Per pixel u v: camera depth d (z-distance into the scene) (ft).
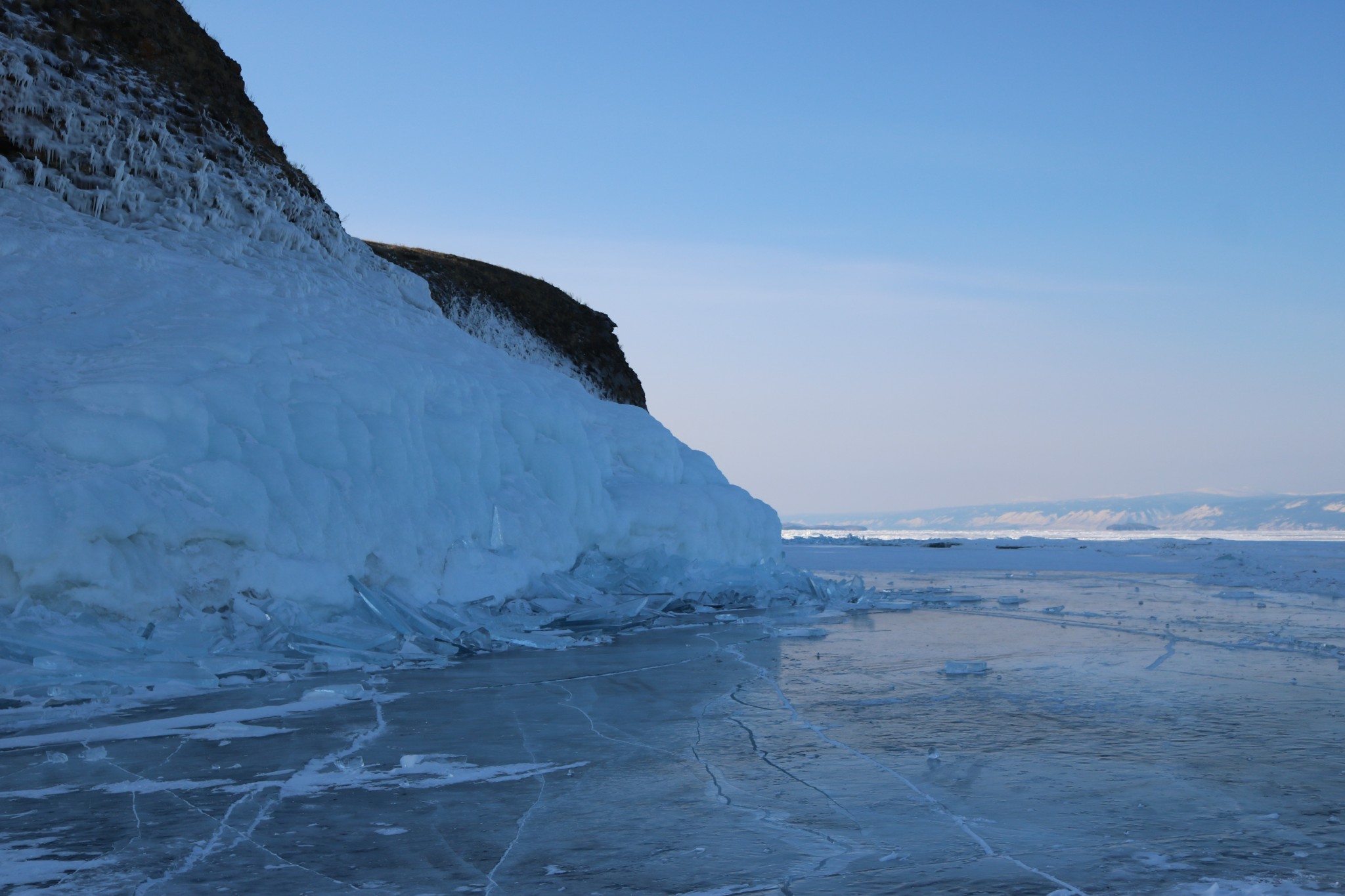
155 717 20.03
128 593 26.03
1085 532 538.06
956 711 20.71
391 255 103.09
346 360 37.78
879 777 15.05
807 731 18.69
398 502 35.83
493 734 18.49
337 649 28.30
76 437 27.43
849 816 12.91
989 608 47.24
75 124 50.78
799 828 12.37
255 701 22.09
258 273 47.88
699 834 12.12
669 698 22.61
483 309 103.71
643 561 49.93
